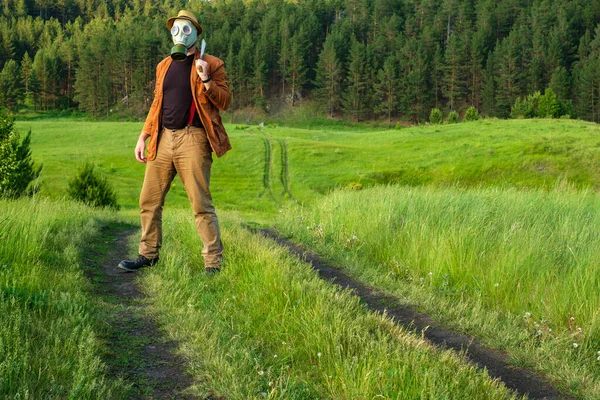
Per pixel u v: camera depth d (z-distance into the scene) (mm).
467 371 3559
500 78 142250
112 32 181875
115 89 156000
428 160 67062
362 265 7406
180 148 5238
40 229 6523
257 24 194125
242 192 59094
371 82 154375
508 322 5016
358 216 9992
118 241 8758
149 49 154125
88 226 9359
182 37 5051
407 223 8664
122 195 54469
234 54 167750
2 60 184375
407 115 148375
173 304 4398
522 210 9055
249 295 4707
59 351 3014
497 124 89688
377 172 63719
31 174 25578
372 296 5938
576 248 6602
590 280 5453
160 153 5340
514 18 177000
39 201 9148
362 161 68688
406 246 7879
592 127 83312
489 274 6258
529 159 63656
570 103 118438
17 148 25594
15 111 152625
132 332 3752
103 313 3969
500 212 8898
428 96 149625
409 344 3908
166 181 5523
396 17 179500
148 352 3432
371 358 3377
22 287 4012
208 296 4672
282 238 10422
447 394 3000
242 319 4180
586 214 8898
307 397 2986
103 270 5777
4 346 2865
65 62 169875
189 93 5176
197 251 6492
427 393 3020
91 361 2965
